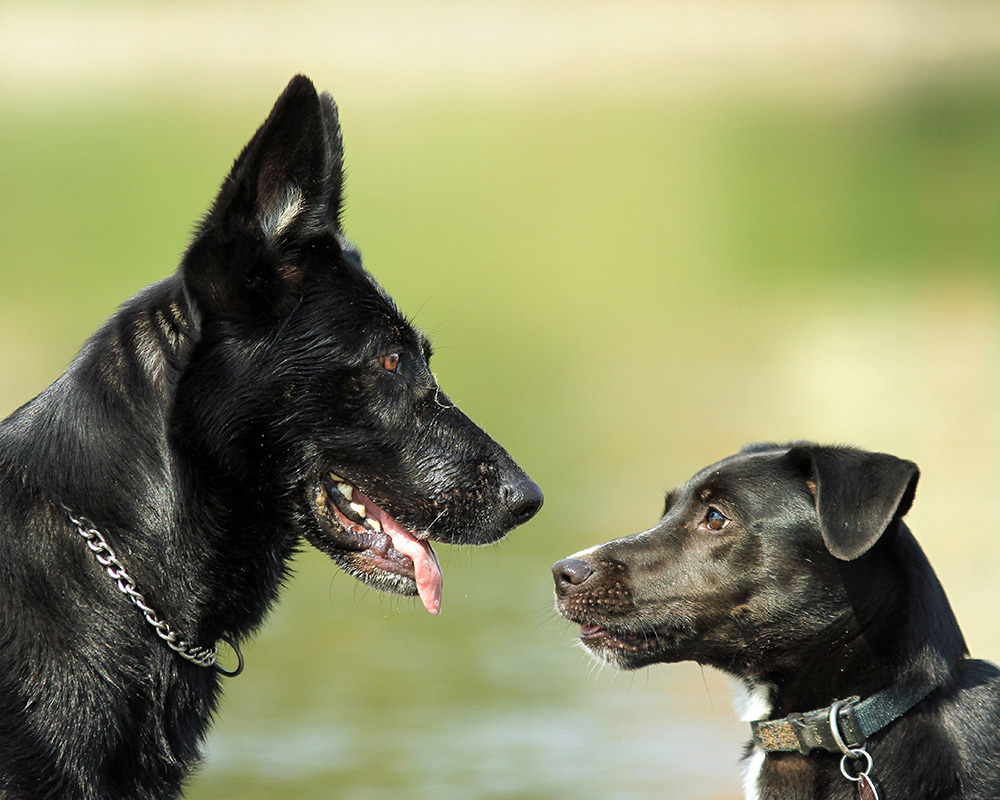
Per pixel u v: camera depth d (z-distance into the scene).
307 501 7.23
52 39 95.50
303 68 91.38
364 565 7.46
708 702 11.81
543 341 27.72
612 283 35.03
